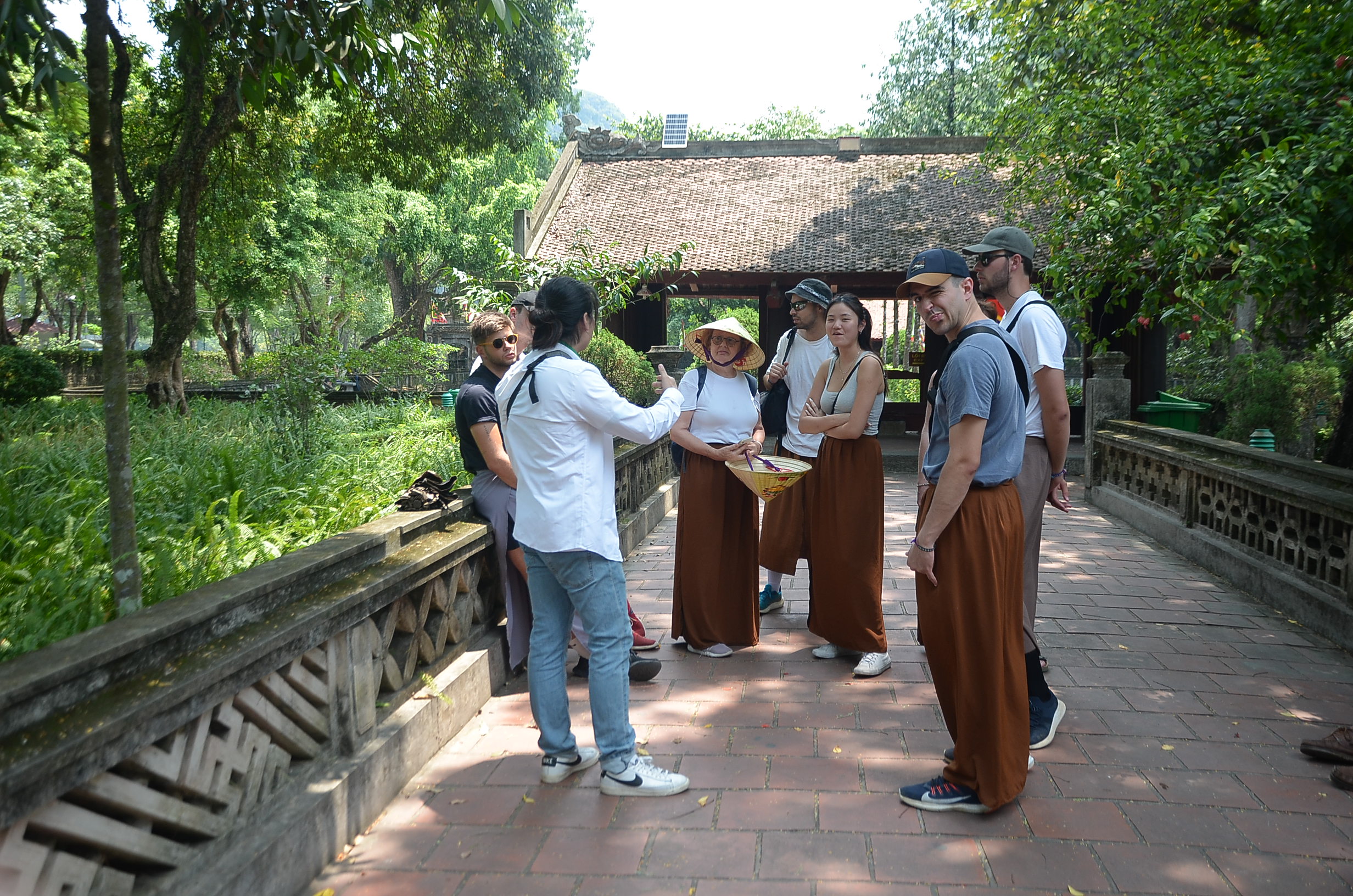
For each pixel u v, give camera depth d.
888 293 15.63
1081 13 8.38
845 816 2.70
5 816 1.47
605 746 2.85
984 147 17.23
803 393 4.36
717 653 4.19
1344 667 3.96
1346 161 4.97
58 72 2.58
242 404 11.62
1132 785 2.87
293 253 24.98
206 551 3.40
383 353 14.31
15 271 23.53
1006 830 2.60
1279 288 5.28
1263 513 5.27
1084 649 4.23
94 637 1.86
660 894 2.31
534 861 2.48
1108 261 6.40
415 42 3.83
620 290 9.18
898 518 8.05
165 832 2.01
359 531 3.05
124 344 2.61
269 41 3.38
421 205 32.03
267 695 2.31
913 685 3.82
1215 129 6.05
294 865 2.28
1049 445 3.38
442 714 3.24
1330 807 2.72
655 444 7.68
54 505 3.92
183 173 12.55
